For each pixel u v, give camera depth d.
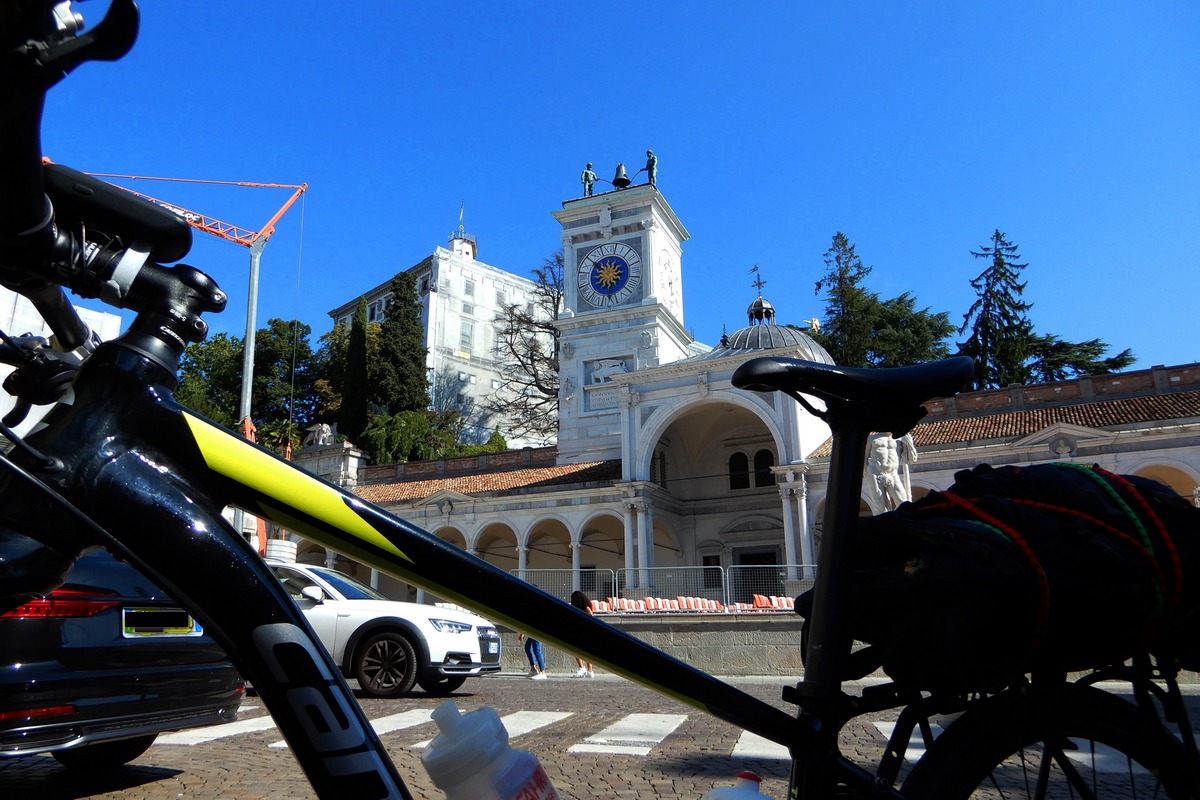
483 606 1.51
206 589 1.35
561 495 40.97
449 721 1.42
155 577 1.35
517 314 73.12
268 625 1.37
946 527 1.72
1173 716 1.70
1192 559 1.66
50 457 1.33
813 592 1.78
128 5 1.10
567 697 10.90
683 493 45.44
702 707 1.62
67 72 1.13
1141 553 1.63
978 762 1.74
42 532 1.31
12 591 1.28
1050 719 1.74
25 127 1.16
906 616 1.68
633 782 5.28
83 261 1.38
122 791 5.05
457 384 83.56
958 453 33.19
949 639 1.62
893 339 65.19
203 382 73.56
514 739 7.01
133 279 1.41
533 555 46.19
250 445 1.47
